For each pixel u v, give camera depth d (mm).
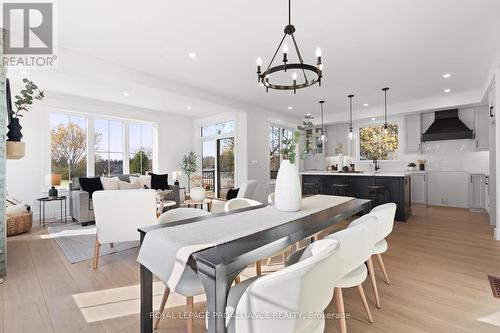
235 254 1105
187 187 7672
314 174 5711
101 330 1651
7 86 2613
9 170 4621
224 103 5445
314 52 3279
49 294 2105
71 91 5094
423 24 2646
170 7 2346
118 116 6176
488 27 2711
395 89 4930
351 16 2498
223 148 7266
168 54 3332
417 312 1848
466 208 5801
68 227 4312
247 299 842
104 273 2516
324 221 1708
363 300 1757
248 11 2408
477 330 1635
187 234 1386
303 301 832
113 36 2863
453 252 3047
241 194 4371
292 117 7613
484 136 5535
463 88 4902
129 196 2590
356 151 7449
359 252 1317
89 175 5703
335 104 6156
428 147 6367
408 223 4508
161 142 7125
